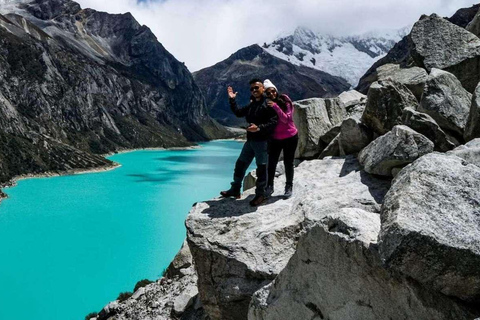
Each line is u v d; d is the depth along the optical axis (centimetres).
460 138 1025
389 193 587
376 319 543
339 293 590
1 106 13075
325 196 953
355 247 552
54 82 18312
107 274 4394
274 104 915
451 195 516
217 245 884
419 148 891
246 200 1022
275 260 843
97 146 17525
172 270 1925
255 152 953
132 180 10750
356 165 1129
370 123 1199
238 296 849
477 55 1359
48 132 15812
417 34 1509
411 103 1164
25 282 4144
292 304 671
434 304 487
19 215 6925
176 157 16900
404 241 473
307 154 1492
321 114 1540
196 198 8506
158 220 6756
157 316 1482
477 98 955
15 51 17562
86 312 3509
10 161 10919
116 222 6575
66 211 7269
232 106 995
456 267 459
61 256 4953
